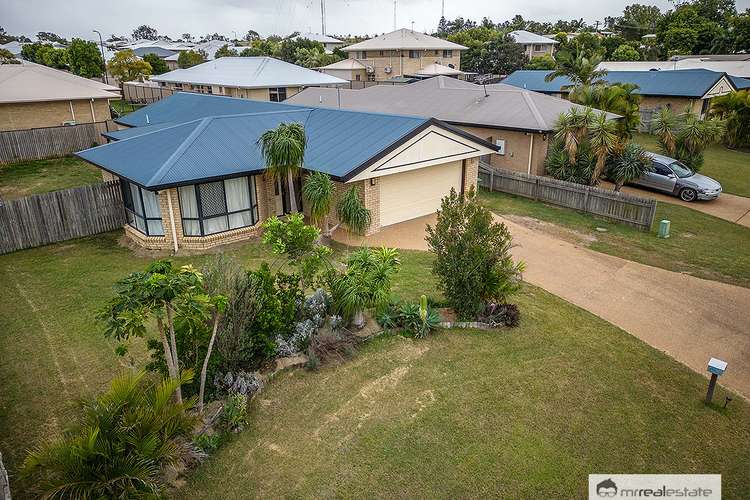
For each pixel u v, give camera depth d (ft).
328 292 38.63
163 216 52.95
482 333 38.17
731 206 77.92
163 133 61.26
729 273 52.24
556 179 82.02
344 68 230.48
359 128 63.57
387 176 60.59
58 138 98.58
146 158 55.57
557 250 57.00
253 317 31.30
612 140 74.69
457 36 284.82
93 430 20.67
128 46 418.10
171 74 187.21
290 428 27.94
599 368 34.50
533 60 227.61
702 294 46.98
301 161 53.11
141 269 49.55
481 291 38.99
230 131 61.16
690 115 93.25
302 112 72.13
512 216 69.26
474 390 31.55
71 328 38.29
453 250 38.22
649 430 28.89
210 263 32.32
